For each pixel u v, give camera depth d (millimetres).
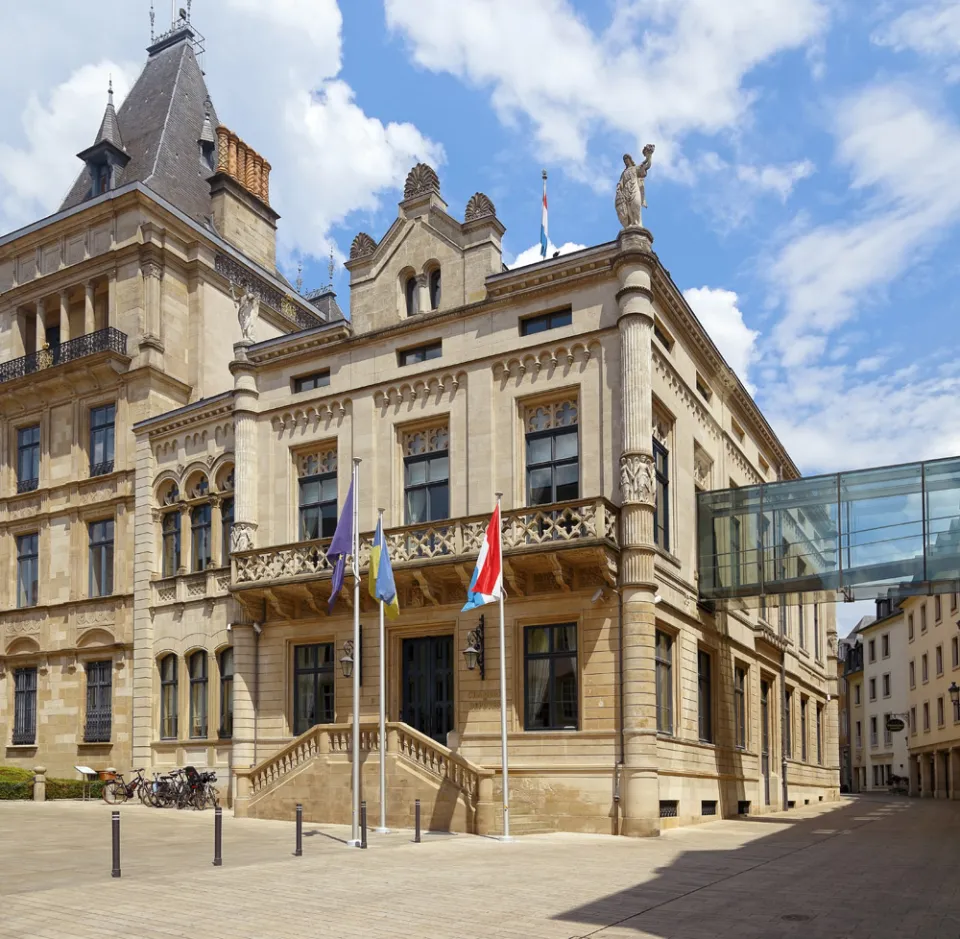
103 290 37188
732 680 30109
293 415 29188
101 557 35031
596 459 23922
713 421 30906
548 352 24969
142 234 35875
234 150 42188
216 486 31500
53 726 34656
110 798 30328
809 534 26844
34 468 37562
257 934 10508
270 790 24594
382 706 21969
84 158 39781
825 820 28859
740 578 27438
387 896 12867
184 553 32031
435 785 21984
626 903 12414
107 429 35750
